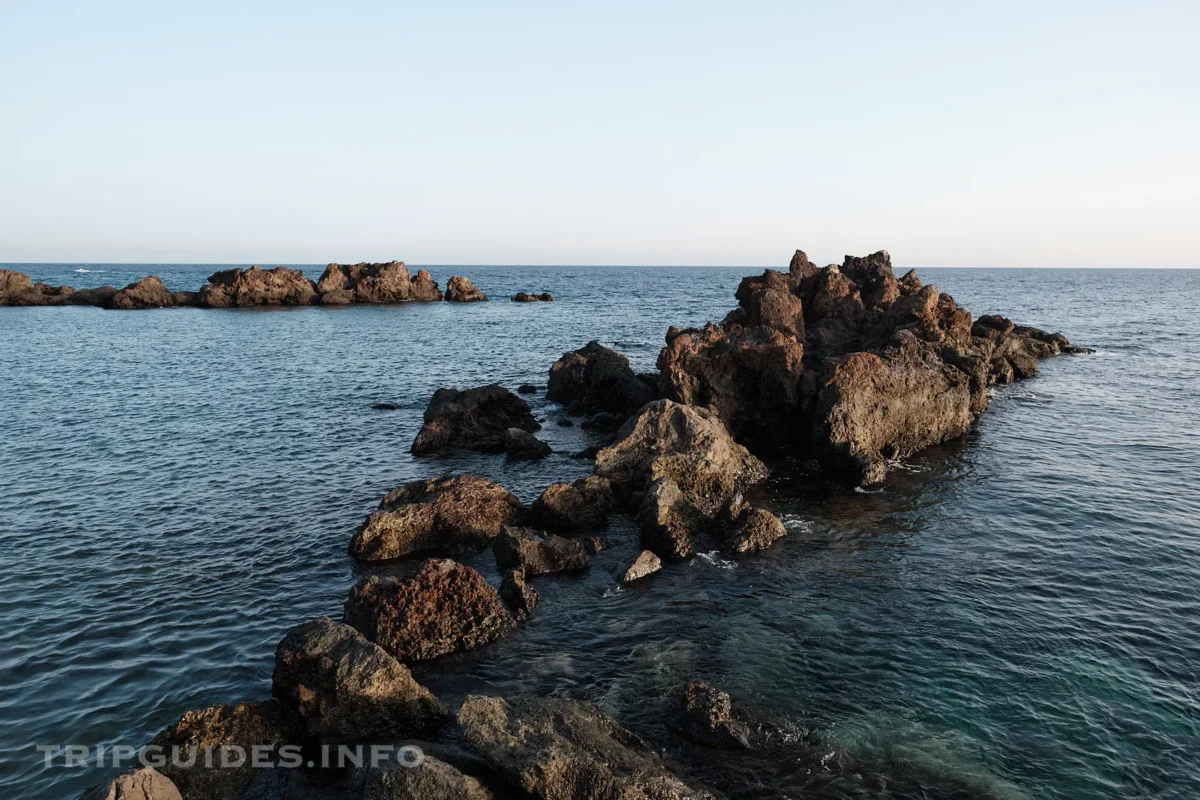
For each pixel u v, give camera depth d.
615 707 13.74
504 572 19.89
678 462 25.34
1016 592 18.41
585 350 44.66
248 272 121.06
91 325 87.06
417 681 14.78
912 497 25.84
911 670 14.98
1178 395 44.22
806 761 12.23
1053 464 29.70
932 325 40.09
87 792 10.34
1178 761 12.27
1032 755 12.43
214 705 13.19
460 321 96.00
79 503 24.72
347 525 23.20
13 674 14.66
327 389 46.34
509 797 10.87
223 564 20.17
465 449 32.38
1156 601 17.86
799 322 42.34
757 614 17.44
